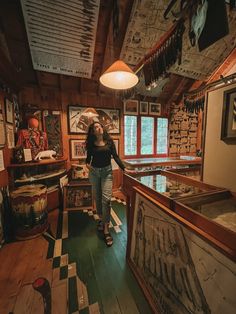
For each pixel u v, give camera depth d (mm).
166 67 1774
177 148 4520
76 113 3426
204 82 3662
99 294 1318
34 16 1972
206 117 1468
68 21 2078
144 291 1285
